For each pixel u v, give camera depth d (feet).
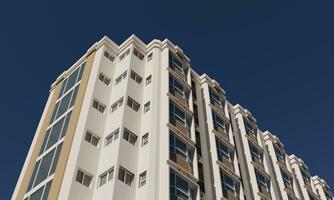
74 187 85.81
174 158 97.96
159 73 124.06
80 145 94.68
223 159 123.13
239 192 117.70
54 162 99.09
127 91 111.34
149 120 105.91
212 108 139.03
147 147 98.43
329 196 189.06
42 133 117.60
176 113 112.06
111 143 98.37
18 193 102.58
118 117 104.37
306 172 184.55
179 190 91.50
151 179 89.61
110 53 129.39
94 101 109.09
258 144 156.66
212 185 112.88
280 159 168.45
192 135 111.96
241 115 161.48
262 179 141.08
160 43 136.56
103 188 87.71
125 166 92.22
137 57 127.85
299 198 156.46
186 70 136.36
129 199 86.89
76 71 130.62
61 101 123.24
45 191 92.84
